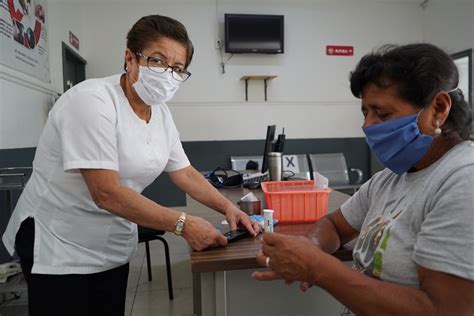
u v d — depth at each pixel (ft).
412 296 2.04
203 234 3.25
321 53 16.52
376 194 2.96
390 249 2.39
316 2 16.33
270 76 15.71
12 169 7.45
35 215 3.86
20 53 9.46
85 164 3.34
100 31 15.48
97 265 4.03
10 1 8.86
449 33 15.43
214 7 15.84
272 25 15.67
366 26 16.74
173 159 4.71
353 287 2.15
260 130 16.20
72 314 3.88
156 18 3.74
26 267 3.85
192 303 7.83
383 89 2.30
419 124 2.27
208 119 15.94
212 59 15.94
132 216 3.39
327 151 16.63
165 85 3.74
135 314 7.41
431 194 2.22
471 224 1.92
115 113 3.70
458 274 1.90
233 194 6.45
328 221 3.48
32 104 10.16
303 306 3.73
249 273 3.60
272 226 3.78
